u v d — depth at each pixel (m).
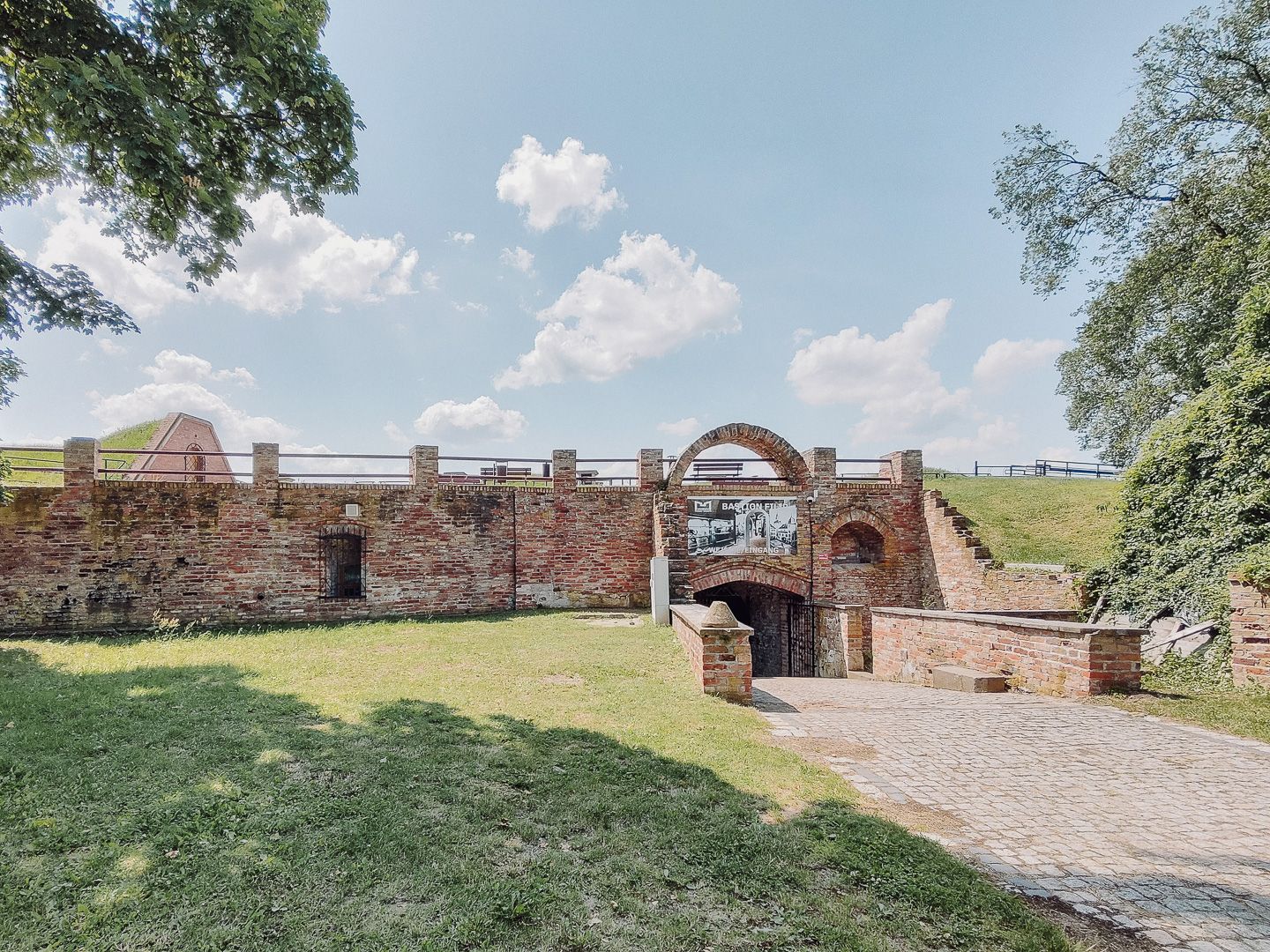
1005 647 9.53
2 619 13.65
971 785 5.18
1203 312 17.72
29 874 3.48
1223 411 10.47
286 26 6.37
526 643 11.77
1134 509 12.05
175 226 7.19
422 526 16.77
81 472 14.28
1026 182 20.98
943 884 3.48
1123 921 3.23
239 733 5.98
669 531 17.22
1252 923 3.22
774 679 13.06
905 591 19.39
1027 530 19.80
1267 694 7.71
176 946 2.91
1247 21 17.11
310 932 3.03
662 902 3.34
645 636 12.72
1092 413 24.64
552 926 3.09
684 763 5.45
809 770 5.39
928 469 34.03
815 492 18.98
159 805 4.35
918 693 9.59
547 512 17.81
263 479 15.60
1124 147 19.77
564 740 6.02
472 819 4.26
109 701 7.16
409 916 3.16
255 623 15.02
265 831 4.02
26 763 5.12
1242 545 9.82
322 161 7.50
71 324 6.77
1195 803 4.80
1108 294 20.53
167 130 5.66
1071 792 5.01
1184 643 9.69
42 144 7.27
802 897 3.38
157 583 14.70
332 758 5.38
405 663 9.88
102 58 5.67
